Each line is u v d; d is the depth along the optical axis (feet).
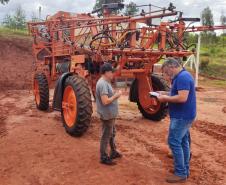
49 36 33.86
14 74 57.26
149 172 19.35
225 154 22.81
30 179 18.93
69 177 18.84
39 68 35.68
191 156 22.04
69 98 25.52
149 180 18.40
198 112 35.68
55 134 25.53
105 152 20.15
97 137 25.03
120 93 19.61
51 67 34.09
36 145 23.26
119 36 27.09
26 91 46.57
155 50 25.99
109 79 19.67
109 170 19.44
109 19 26.17
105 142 20.02
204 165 20.88
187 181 18.56
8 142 24.03
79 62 27.25
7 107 35.58
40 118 30.37
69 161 20.68
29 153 21.99
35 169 19.88
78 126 24.26
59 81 26.40
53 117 30.73
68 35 30.81
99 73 27.53
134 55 26.30
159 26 26.25
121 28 27.09
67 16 33.35
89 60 27.09
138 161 20.98
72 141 24.02
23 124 28.25
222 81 64.75
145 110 30.25
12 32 77.66
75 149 22.45
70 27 29.37
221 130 28.71
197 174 19.52
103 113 19.51
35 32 35.99
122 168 19.71
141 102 30.07
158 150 22.85
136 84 30.09
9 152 22.31
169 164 20.63
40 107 33.32
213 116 33.99
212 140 25.71
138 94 30.22
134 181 18.28
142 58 26.50
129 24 26.68
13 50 67.46
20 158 21.38
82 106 24.02
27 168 20.07
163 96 17.95
